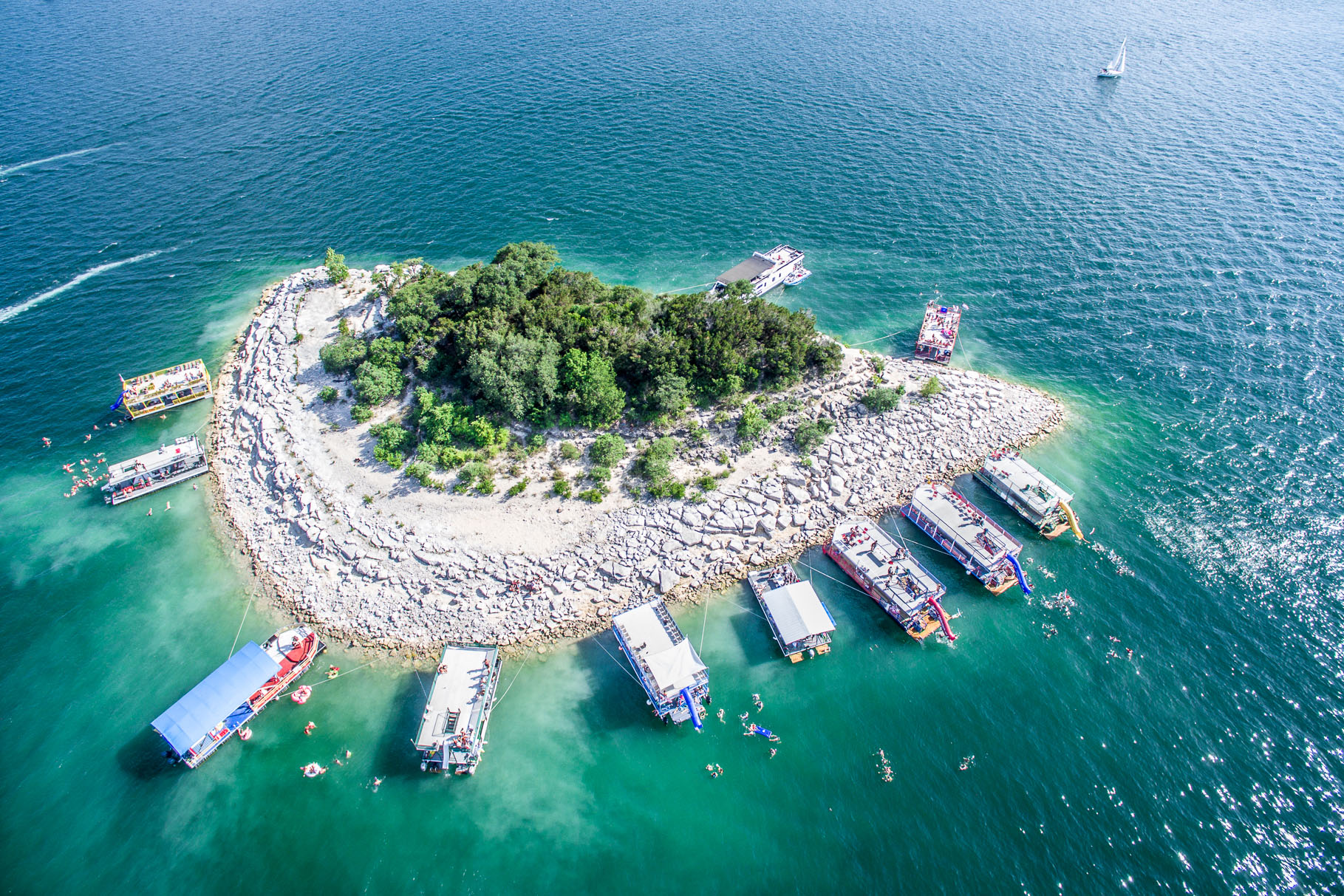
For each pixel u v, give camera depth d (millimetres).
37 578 83625
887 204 146625
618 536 83000
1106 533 85125
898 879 58719
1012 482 88062
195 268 134750
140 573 84250
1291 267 123500
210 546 87250
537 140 168500
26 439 101125
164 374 107062
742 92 188375
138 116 185375
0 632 78188
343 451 91688
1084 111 175875
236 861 61094
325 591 80625
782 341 98188
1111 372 108062
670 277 128375
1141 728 67438
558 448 90500
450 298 101125
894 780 65062
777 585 80125
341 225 144500
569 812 63875
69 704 71938
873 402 96750
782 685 72750
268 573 83500
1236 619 75438
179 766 67125
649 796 64812
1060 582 80188
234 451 97562
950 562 83500
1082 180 150875
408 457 91250
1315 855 58500
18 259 136500
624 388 95375
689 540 83375
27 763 67438
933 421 97500
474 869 60375
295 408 97500
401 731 69562
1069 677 71750
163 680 74000
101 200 153125
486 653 72688
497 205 147750
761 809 63656
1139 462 93562
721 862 60344
